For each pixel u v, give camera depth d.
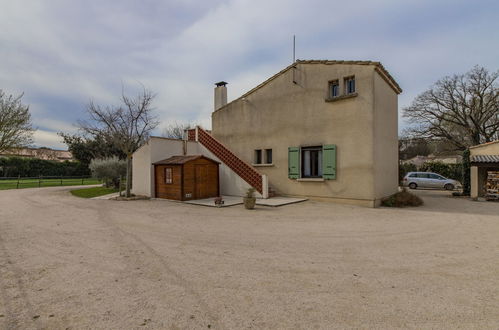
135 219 8.13
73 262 4.41
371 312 2.85
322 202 11.84
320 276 3.85
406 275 3.90
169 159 13.62
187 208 10.29
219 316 2.75
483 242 5.68
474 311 2.88
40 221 7.84
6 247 5.27
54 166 31.83
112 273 3.94
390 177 12.90
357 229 6.85
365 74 10.85
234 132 15.56
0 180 27.45
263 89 14.28
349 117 11.23
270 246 5.36
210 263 4.38
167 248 5.21
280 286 3.50
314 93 12.30
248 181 13.20
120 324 2.60
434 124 27.45
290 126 13.11
